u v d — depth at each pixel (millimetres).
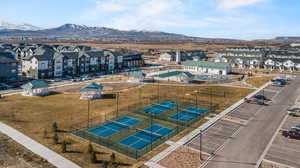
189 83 87250
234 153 33781
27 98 61844
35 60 90375
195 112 53000
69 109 53031
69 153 32750
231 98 65688
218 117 49469
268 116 50688
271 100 64250
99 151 33906
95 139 38156
